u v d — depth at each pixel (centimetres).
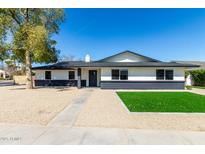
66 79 2377
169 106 895
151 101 1060
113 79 1953
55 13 2006
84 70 2333
